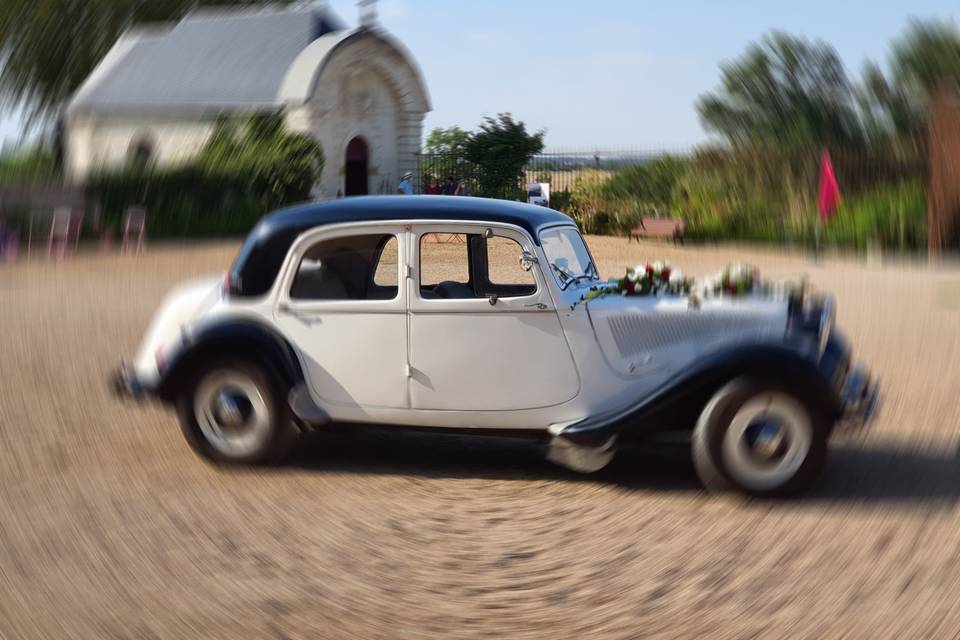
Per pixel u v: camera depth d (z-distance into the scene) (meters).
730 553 5.30
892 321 13.01
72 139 41.91
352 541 5.47
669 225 25.73
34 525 5.68
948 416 8.34
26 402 8.70
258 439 6.70
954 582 4.87
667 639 4.27
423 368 6.55
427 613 4.54
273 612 4.52
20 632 4.31
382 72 38.47
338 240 6.61
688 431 6.39
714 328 6.38
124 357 10.78
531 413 6.51
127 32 52.41
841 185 25.08
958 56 32.03
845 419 6.10
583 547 5.41
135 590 4.77
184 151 38.19
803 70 33.97
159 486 6.41
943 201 21.78
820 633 4.32
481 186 37.31
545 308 6.43
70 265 20.20
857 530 5.64
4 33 52.12
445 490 6.45
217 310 6.78
